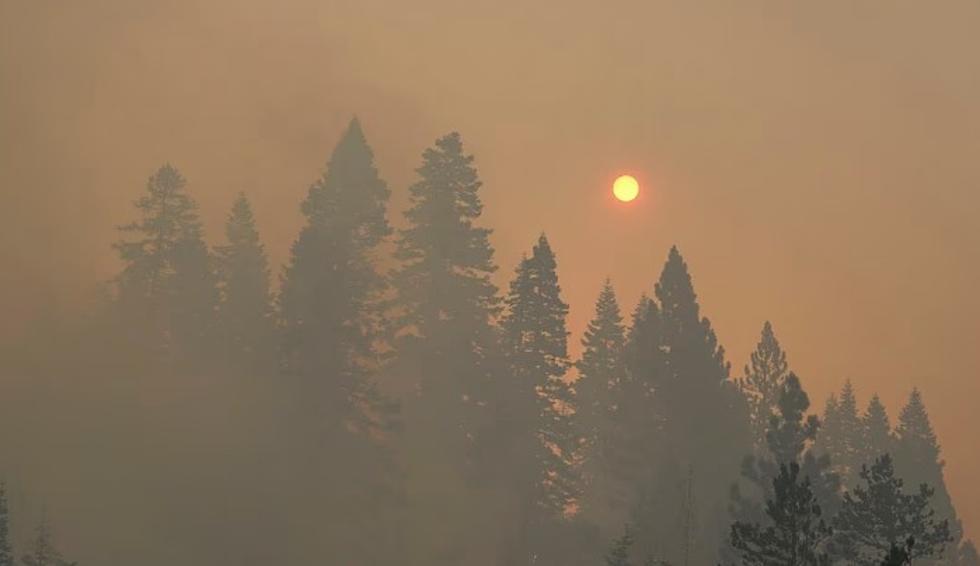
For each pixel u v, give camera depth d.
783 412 60.59
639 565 64.25
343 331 76.31
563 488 77.69
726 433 80.50
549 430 78.50
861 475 47.88
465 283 81.69
